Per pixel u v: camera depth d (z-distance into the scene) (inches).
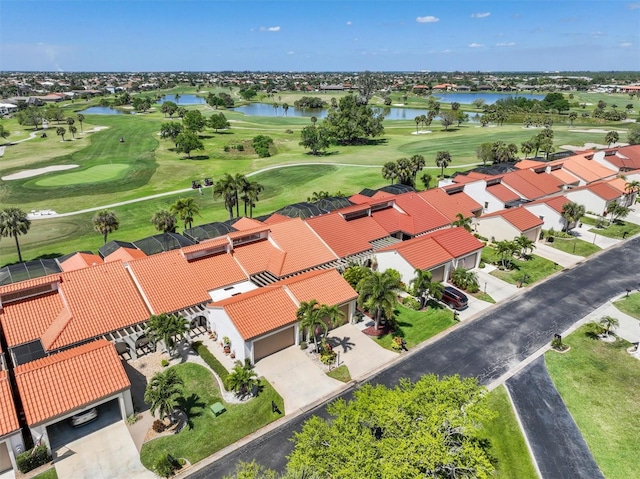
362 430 925.2
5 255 2396.7
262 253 1950.1
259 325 1428.4
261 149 5113.2
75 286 1541.6
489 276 2084.2
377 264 2066.9
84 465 1071.6
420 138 6397.6
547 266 2187.5
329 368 1424.7
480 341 1572.3
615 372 1400.1
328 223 2192.4
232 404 1267.2
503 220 2440.9
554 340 1521.9
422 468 850.8
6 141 5925.2
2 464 1061.1
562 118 7583.7
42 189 3673.7
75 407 1106.1
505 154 4252.0
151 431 1173.1
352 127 5920.3
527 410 1240.2
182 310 1585.9
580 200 2982.3
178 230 2785.4
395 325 1667.1
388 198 2506.2
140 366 1432.1
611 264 2210.9
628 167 3727.9
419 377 1380.4
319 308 1428.4
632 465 1064.8
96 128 6939.0
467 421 931.3
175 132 6033.5
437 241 2066.9
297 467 865.5
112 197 3486.7
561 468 1057.5
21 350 1350.9
